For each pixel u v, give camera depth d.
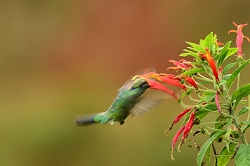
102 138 14.50
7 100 17.44
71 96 16.58
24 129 15.09
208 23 18.89
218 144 10.48
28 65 20.02
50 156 14.65
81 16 20.47
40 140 14.80
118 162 14.12
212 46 4.77
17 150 14.89
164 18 19.55
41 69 19.88
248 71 14.15
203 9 19.03
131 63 19.55
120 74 19.41
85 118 5.36
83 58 19.98
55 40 20.36
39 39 20.36
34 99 17.02
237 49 4.78
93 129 14.63
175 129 13.65
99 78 18.89
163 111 14.27
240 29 4.97
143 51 19.59
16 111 15.66
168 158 13.04
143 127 14.16
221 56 4.70
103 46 20.02
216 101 4.60
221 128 4.88
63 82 18.89
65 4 20.62
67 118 15.27
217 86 4.66
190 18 19.22
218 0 18.84
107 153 14.34
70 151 14.70
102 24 20.16
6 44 20.22
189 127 4.71
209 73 4.74
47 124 15.04
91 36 20.11
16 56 20.12
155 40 19.58
